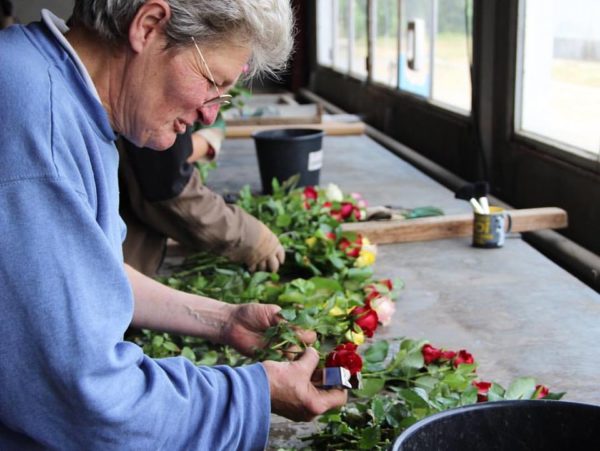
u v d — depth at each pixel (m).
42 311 0.94
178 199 2.11
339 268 2.25
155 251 2.25
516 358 1.79
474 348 1.85
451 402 1.46
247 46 1.09
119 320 1.01
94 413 0.98
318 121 4.93
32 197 0.95
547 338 1.89
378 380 1.56
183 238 2.20
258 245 2.23
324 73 7.88
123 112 1.09
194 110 1.11
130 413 1.02
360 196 3.12
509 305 2.10
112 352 1.00
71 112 1.01
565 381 1.68
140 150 2.03
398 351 1.79
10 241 0.94
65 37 1.08
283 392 1.23
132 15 1.02
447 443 1.12
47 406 0.98
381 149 4.39
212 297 2.11
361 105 6.51
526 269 2.37
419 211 2.82
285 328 1.59
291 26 1.16
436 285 2.25
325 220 2.55
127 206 2.18
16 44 1.02
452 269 2.38
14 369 0.95
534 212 2.76
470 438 1.13
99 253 0.98
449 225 2.67
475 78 3.83
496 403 1.14
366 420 1.48
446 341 1.88
